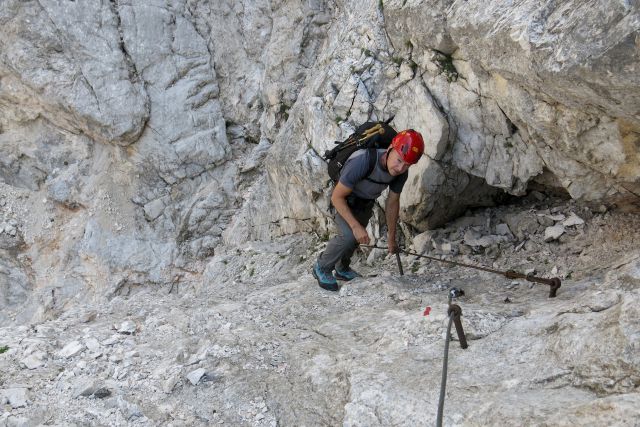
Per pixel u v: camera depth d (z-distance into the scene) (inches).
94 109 337.4
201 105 357.7
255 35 354.3
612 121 156.5
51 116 353.7
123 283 346.0
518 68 159.0
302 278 235.3
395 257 235.9
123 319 207.6
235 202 356.2
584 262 191.0
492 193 232.5
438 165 214.5
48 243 359.3
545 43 145.5
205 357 164.1
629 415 101.0
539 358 132.9
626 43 125.9
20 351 174.2
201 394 150.3
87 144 362.6
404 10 216.4
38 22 329.7
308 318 193.6
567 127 166.7
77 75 336.2
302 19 327.6
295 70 331.6
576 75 138.7
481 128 205.9
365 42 245.1
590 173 181.2
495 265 209.3
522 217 221.3
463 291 179.2
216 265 303.9
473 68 187.3
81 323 206.8
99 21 336.2
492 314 156.3
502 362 136.3
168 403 148.6
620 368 117.3
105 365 167.9
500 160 205.2
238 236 337.7
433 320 158.6
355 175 187.6
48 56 334.6
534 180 215.8
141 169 354.6
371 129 190.1
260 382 152.6
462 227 233.1
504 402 120.1
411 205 224.7
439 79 211.0
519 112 176.4
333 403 142.2
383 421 129.2
